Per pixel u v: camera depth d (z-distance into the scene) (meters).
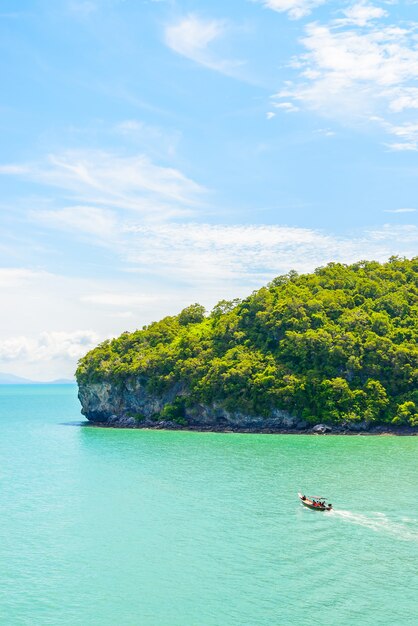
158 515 56.50
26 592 39.31
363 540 48.28
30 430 142.75
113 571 42.59
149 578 41.22
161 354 144.25
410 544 47.25
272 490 66.00
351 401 118.75
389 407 119.12
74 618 35.62
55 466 85.19
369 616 35.22
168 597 38.22
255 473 76.25
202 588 39.44
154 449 100.94
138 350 154.38
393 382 121.75
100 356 154.50
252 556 44.91
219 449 99.06
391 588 39.03
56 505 60.94
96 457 93.31
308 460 86.12
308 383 121.19
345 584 39.72
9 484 72.06
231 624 34.56
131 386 143.88
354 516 55.09
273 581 40.38
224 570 42.41
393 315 137.38
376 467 79.62
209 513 56.81
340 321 132.38
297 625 34.25
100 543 48.50
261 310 142.25
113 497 64.19
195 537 49.62
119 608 36.84
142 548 47.19
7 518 56.19
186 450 98.69
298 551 45.84
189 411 133.88
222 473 76.75
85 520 55.19
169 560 44.47
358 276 155.25
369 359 123.56
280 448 98.94
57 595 38.81
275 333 134.88
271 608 36.41
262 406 123.56
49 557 45.50
